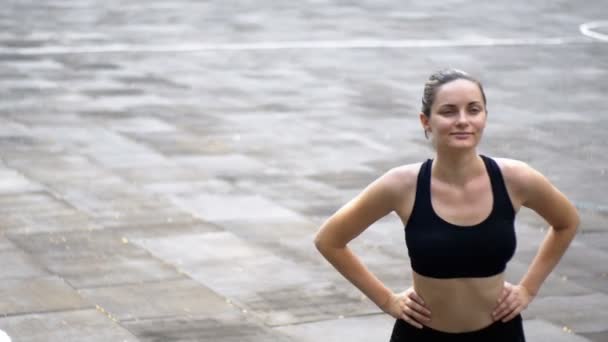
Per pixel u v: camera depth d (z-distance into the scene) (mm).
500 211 5258
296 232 11508
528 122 18047
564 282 9930
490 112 18875
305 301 9383
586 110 19266
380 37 28016
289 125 17406
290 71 22812
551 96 20562
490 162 5309
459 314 5352
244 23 30125
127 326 8703
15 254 10562
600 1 36781
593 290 9719
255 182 13664
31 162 14430
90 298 9359
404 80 22047
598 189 13711
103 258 10500
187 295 9484
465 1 36469
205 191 13148
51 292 9500
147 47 25609
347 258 5535
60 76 21547
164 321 8828
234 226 11680
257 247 10938
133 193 12961
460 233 5215
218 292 9578
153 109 18469
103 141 15867
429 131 5340
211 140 16109
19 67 22438
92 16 30828
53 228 11461
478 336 5398
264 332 8633
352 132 16953
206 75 22094
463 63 24234
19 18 30047
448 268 5262
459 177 5250
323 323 8844
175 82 21203
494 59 24859
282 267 10312
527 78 22500
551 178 14273
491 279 5328
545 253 5590
